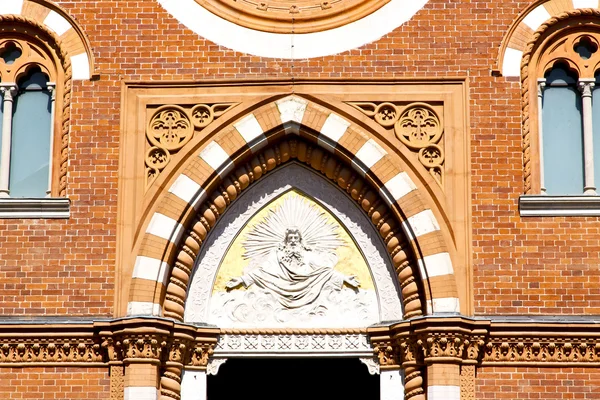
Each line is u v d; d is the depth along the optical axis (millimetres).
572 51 29625
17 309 28547
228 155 29062
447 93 29219
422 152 28969
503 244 28547
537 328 28047
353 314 29188
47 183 29578
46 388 28234
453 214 28625
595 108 29578
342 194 29688
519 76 29344
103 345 28188
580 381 27953
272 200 29734
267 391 37938
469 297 28281
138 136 29188
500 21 29594
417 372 28281
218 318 29219
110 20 29859
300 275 29344
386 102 29188
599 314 28234
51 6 29969
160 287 28516
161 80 29453
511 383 27984
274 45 29656
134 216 28812
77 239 28812
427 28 29625
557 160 29391
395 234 29062
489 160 28953
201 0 29938
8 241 28859
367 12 29797
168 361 28453
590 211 28656
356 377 37531
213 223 29438
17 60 29906
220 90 29391
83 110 29438
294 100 29297
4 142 29594
